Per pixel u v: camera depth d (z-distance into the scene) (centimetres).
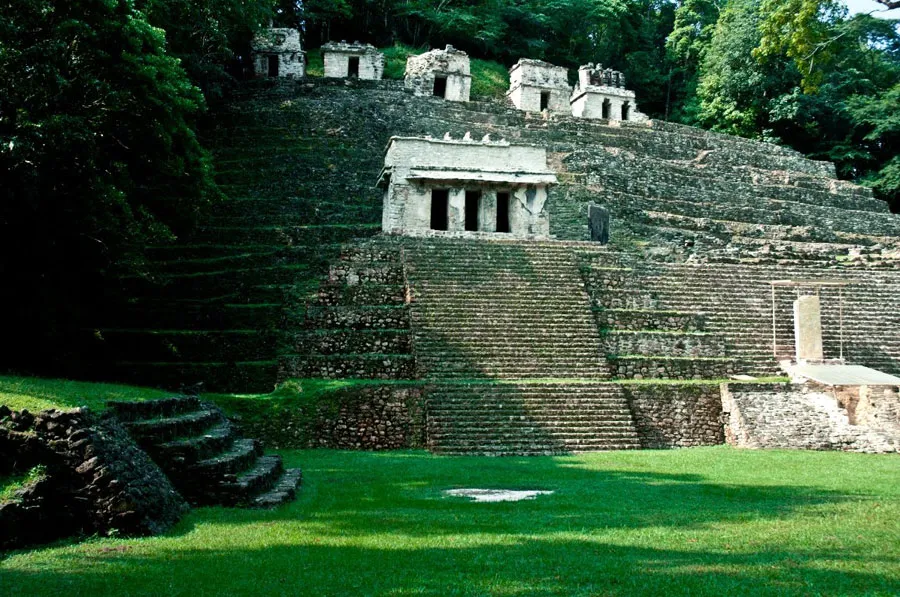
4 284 2300
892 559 963
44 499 1038
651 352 2984
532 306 2955
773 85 6538
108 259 2430
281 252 3331
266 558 949
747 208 4875
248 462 1495
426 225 3406
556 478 1744
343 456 2164
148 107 2370
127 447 1165
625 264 3397
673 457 2186
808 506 1373
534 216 3516
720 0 7644
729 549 1016
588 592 799
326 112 4619
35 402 1146
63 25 2116
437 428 2344
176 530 1102
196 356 2841
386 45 6838
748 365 3027
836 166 6625
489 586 822
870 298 3603
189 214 2938
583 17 7231
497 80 6500
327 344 2738
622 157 4894
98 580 842
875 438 2444
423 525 1163
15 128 2042
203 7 3941
